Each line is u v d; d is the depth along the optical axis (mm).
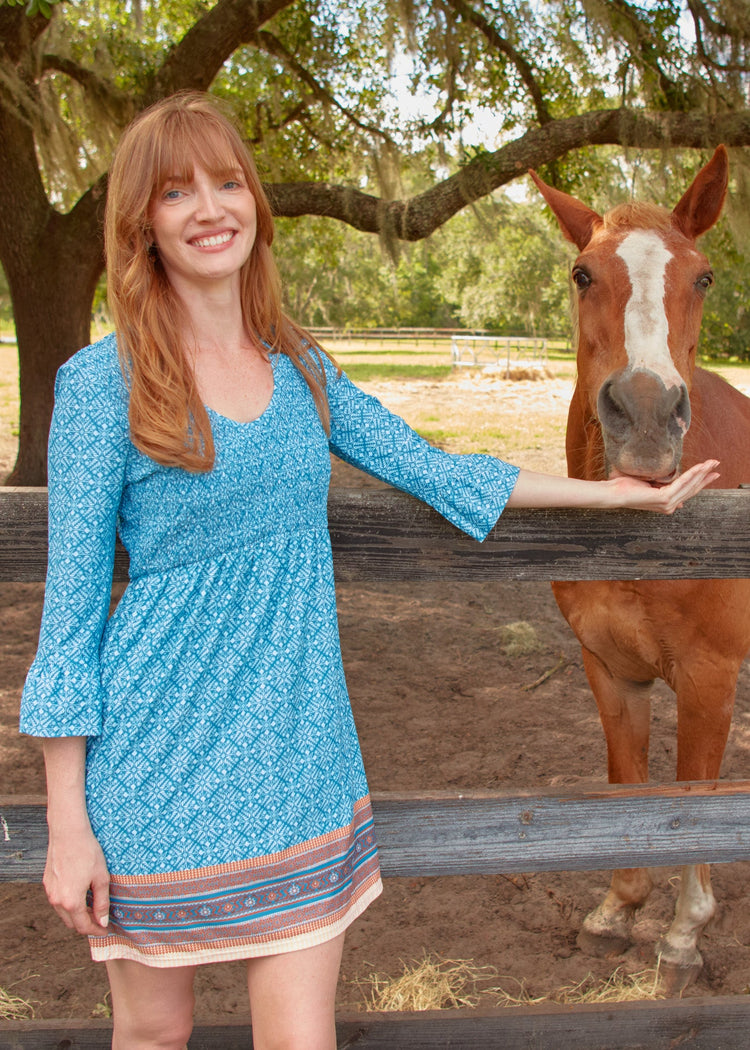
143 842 1200
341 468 10336
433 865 1595
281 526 1300
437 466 1452
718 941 2525
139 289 1248
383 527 1549
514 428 12422
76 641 1187
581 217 2584
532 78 7836
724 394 2805
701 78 6891
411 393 17297
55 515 1212
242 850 1206
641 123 6688
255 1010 1247
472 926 2613
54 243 7812
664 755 3629
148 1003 1280
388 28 6945
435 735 3803
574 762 3537
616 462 1899
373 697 4211
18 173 7645
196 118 1271
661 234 2211
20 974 2373
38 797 1541
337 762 1304
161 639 1224
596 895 2771
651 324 2012
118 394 1215
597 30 6660
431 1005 2223
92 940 1259
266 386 1340
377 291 31125
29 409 8094
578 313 2363
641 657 2418
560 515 1564
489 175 7117
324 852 1257
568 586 2506
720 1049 1747
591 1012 1723
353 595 5906
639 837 1624
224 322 1346
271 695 1240
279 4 6812
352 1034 1701
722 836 1638
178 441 1188
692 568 1611
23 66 6984
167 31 8750
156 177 1250
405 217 7434
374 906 2721
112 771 1206
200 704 1223
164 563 1255
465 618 5418
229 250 1296
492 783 3381
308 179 9117
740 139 6645
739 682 4492
